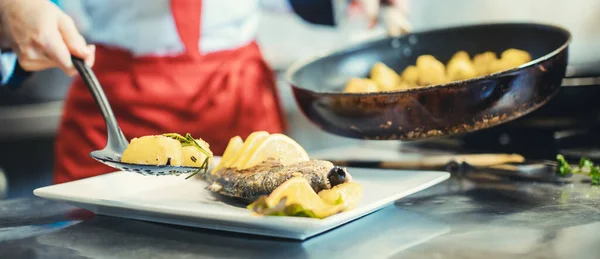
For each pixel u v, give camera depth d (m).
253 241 0.79
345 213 0.77
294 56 2.91
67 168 1.71
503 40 1.33
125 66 1.68
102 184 1.03
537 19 2.45
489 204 0.91
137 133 1.68
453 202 0.94
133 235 0.84
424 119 1.04
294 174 0.81
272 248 0.76
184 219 0.86
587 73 1.41
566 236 0.74
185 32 1.64
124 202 0.89
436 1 2.70
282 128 1.87
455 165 1.19
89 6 1.68
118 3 1.64
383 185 0.99
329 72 1.38
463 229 0.79
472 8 2.62
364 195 0.93
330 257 0.72
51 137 2.35
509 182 1.05
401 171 1.06
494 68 1.22
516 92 1.03
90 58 1.18
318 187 0.82
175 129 1.70
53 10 1.19
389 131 1.07
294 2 2.02
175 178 1.07
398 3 1.74
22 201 1.06
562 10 2.37
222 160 1.03
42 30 1.15
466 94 1.01
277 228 0.76
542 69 1.05
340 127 1.12
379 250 0.73
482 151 1.33
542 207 0.88
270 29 2.89
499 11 2.55
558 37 1.20
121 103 1.67
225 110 1.71
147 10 1.64
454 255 0.69
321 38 2.90
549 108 1.37
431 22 2.73
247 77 1.75
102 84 1.68
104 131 1.67
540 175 1.08
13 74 1.47
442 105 1.02
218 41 1.71
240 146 1.03
